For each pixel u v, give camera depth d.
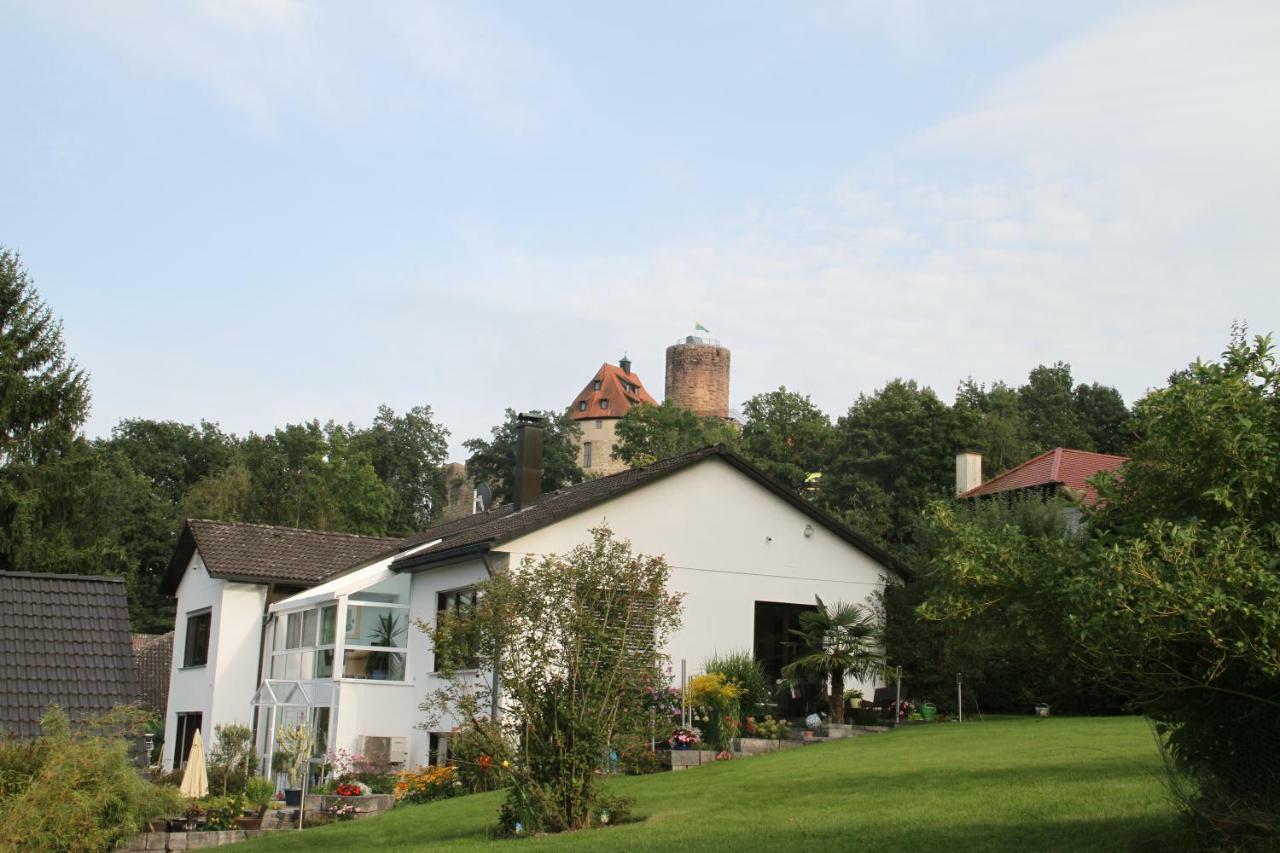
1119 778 14.14
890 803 14.08
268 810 22.81
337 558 36.09
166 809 18.27
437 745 27.55
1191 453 9.64
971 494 40.12
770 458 78.56
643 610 16.20
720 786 17.33
